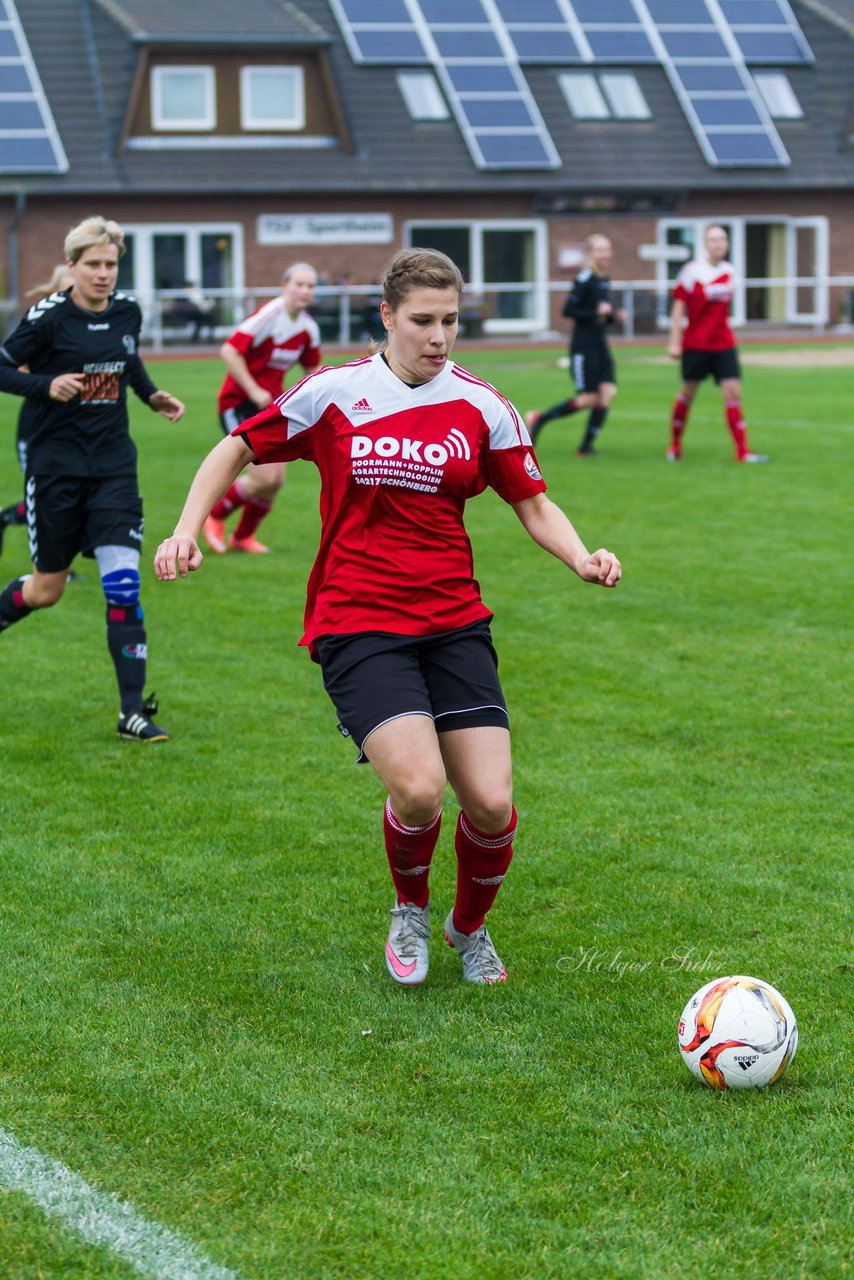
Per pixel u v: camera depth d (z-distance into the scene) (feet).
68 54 355.97
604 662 75.56
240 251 354.54
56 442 63.10
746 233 391.24
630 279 377.71
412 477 38.17
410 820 37.99
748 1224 29.50
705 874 48.16
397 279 37.29
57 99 349.20
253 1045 36.94
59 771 58.95
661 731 63.98
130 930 44.04
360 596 38.73
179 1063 36.01
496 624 83.92
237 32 352.28
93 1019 38.32
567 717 66.08
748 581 94.07
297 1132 32.81
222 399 101.50
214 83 351.67
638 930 43.88
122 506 63.57
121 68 354.74
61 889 47.09
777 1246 28.84
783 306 387.75
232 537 105.60
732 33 396.37
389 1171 31.27
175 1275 27.91
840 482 133.18
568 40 380.78
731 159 375.45
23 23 358.23
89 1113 33.65
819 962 41.57
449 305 37.14
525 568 100.12
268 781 57.72
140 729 62.75
